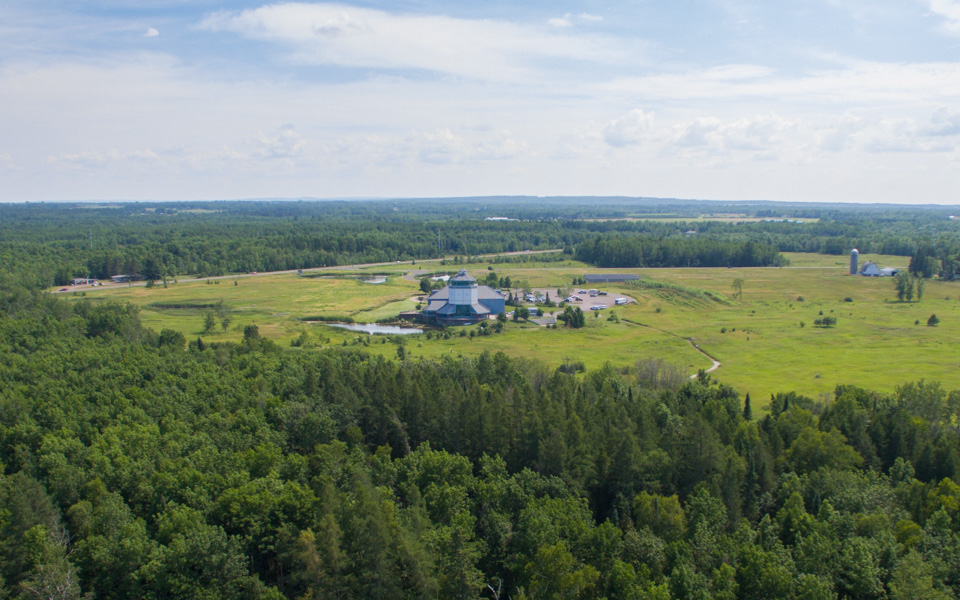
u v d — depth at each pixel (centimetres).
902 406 13475
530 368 16850
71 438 11019
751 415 13688
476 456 11394
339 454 10425
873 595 7694
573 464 10375
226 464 10106
